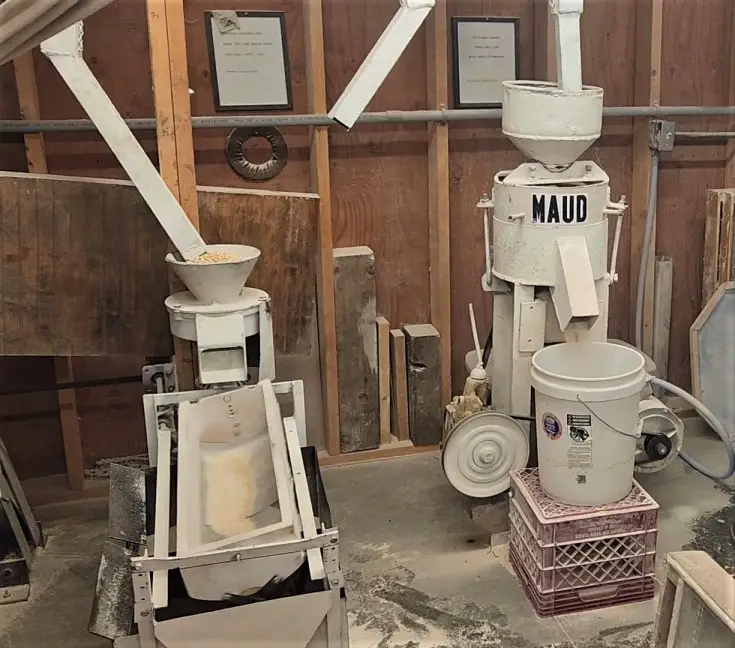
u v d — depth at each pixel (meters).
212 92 2.42
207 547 1.40
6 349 2.08
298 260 2.26
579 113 1.93
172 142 1.90
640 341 2.79
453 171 2.70
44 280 2.05
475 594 2.01
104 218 2.04
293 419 1.78
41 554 2.25
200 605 1.43
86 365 2.55
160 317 2.13
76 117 2.33
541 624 1.89
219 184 2.51
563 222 2.02
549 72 2.55
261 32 2.41
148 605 1.38
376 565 2.14
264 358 1.94
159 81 1.86
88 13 1.30
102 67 2.33
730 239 2.73
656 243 2.90
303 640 1.46
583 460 1.87
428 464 2.70
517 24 2.58
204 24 2.37
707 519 2.29
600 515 1.87
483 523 2.32
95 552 2.26
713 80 2.79
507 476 2.25
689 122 2.79
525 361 2.17
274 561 1.43
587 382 1.82
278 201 2.19
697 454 2.68
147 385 2.11
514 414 2.21
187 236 1.83
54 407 2.56
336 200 2.64
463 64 2.57
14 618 1.99
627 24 2.68
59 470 2.63
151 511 1.71
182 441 1.67
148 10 1.82
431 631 1.88
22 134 2.28
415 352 2.69
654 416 2.30
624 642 1.81
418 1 1.83
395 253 2.73
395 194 2.68
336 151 2.60
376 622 1.91
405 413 2.78
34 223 2.00
